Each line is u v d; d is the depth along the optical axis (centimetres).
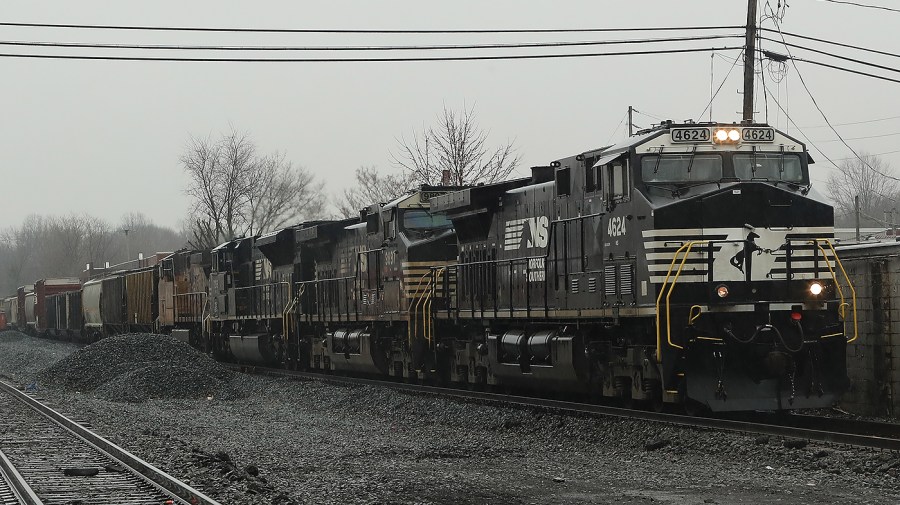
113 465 2053
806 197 2367
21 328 13038
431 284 3644
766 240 2330
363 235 4138
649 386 2459
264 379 4384
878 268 2566
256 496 1662
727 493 1608
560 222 2811
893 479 1617
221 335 5903
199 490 1741
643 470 1880
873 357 2580
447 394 3175
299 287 4775
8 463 2062
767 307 2303
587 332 2723
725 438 2019
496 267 3225
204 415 3284
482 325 3384
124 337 5019
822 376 2306
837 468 1728
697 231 2319
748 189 2331
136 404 3778
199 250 6581
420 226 3769
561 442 2342
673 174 2422
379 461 2117
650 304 2348
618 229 2509
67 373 4831
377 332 3975
